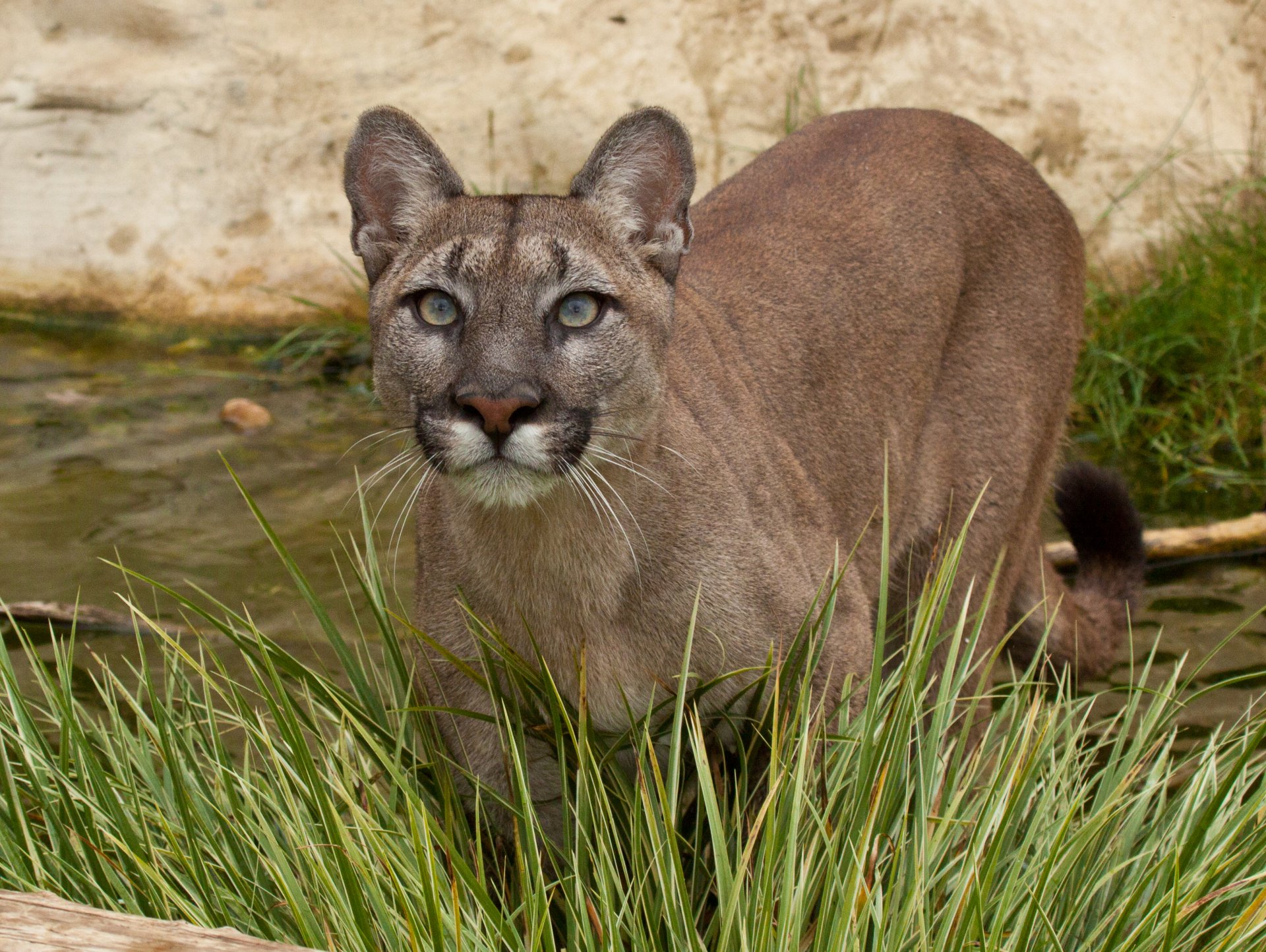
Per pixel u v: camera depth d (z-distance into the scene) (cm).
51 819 554
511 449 557
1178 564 1010
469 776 584
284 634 877
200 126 1483
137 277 1459
